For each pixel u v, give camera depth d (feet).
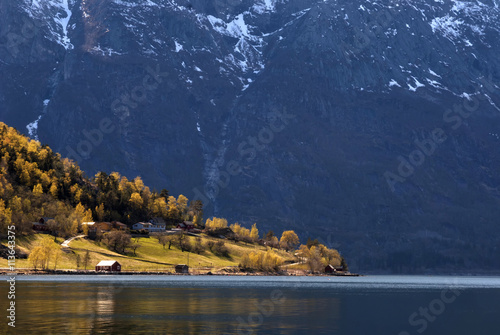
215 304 573.33
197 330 412.77
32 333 380.58
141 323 433.89
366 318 513.04
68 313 470.80
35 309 488.02
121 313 483.10
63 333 383.86
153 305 546.67
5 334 376.48
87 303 540.93
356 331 437.58
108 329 403.75
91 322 430.20
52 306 509.35
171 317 470.80
